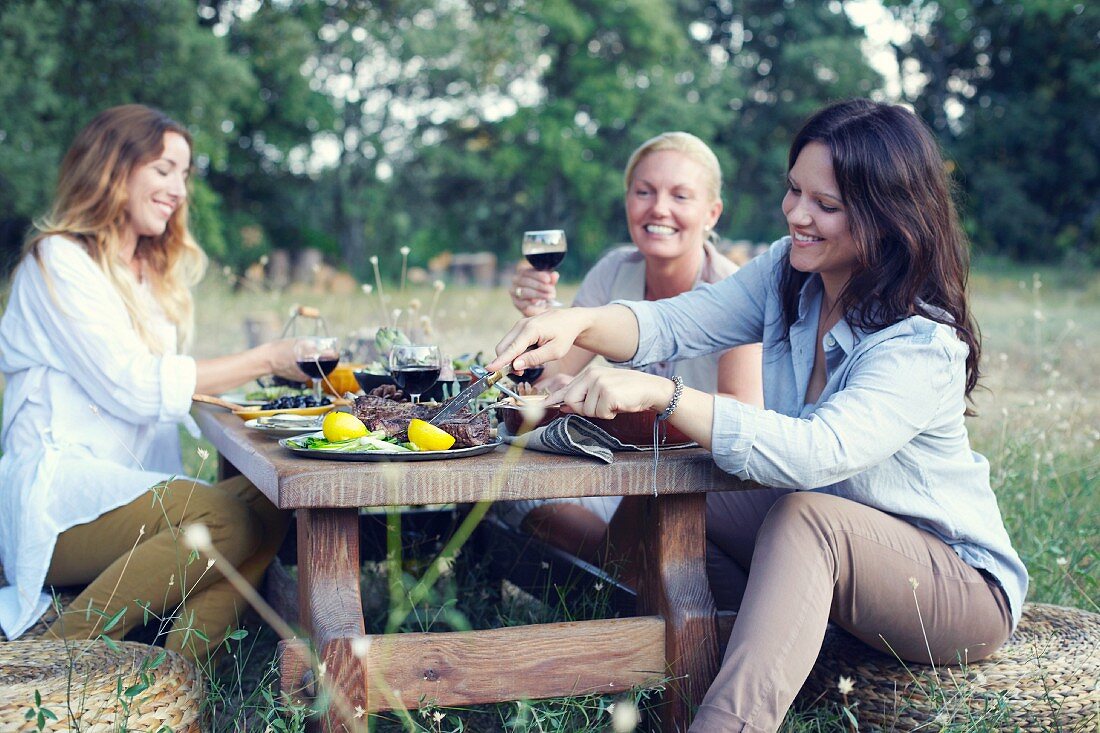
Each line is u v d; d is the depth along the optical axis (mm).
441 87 28703
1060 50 30609
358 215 28672
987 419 4566
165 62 17844
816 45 33469
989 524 2000
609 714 2018
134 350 2543
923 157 1930
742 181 35750
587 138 31297
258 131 25781
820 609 1767
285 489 1655
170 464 2852
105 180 2666
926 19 31812
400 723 2150
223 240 23969
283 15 23281
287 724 1820
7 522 2418
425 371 2137
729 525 2316
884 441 1829
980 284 18281
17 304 2609
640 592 2055
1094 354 7609
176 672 1839
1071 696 1939
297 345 2574
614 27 31250
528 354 2039
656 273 3055
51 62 15953
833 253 1996
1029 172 30594
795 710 2135
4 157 15633
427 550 2984
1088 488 3244
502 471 1755
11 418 2555
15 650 1994
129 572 2188
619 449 1935
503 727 2064
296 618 2432
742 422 1781
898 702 1985
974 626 1934
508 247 32969
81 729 1655
